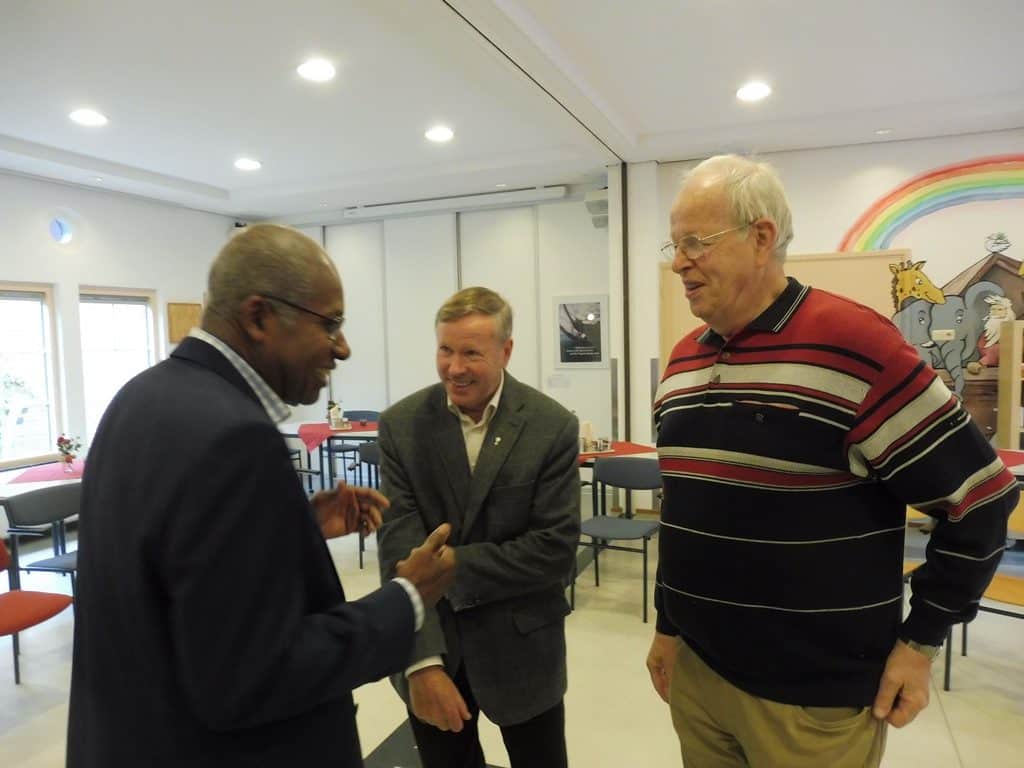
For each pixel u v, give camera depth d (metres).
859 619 1.05
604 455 4.16
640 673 2.96
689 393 1.23
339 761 0.87
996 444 4.57
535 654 1.36
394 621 0.86
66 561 3.18
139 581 0.71
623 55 3.41
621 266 5.34
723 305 1.13
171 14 2.91
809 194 4.96
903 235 4.77
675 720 1.34
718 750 1.26
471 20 2.77
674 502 1.23
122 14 2.91
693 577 1.19
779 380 1.08
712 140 4.73
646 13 2.96
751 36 3.22
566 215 6.19
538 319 6.38
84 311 5.90
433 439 1.42
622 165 5.27
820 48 3.37
